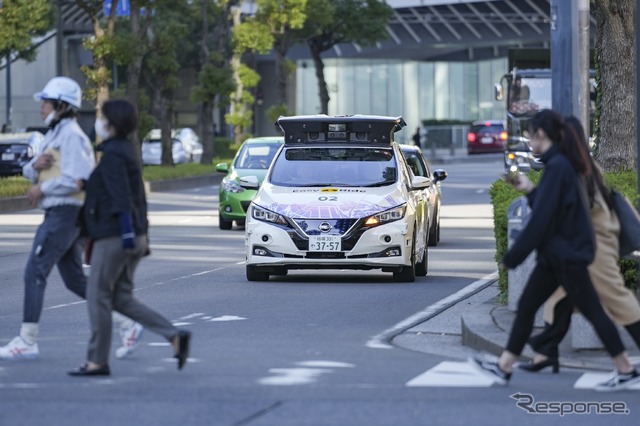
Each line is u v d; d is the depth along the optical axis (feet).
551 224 70.69
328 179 140.36
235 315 110.11
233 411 66.74
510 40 574.15
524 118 327.06
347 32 520.83
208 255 170.30
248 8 551.59
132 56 338.34
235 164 221.46
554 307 77.82
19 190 294.25
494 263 159.02
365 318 108.17
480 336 89.86
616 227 73.77
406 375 78.43
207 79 445.78
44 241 83.56
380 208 134.21
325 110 538.88
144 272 148.66
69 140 83.15
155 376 77.97
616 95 152.87
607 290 74.02
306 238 133.08
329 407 67.87
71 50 648.79
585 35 114.93
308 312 112.06
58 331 100.27
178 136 559.79
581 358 83.71
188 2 452.76
